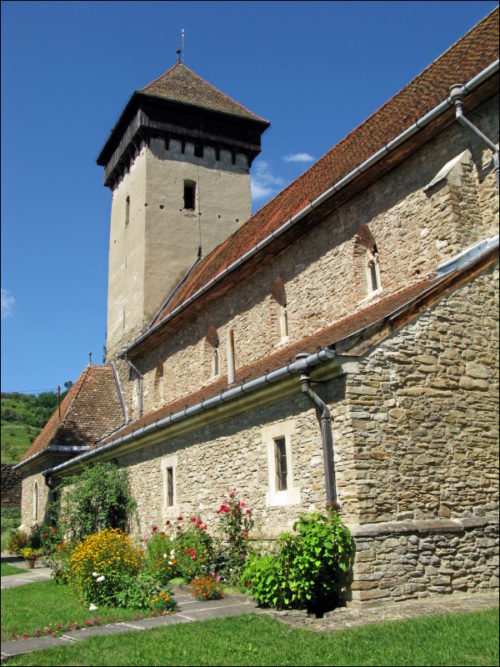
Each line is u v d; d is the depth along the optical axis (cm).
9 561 2138
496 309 1053
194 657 657
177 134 2738
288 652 660
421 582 879
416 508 914
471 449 975
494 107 1108
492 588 928
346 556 868
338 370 927
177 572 1218
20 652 716
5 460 5591
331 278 1402
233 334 1750
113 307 2816
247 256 1569
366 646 662
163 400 2159
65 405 2564
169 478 1492
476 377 1008
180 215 2677
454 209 1113
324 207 1385
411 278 1199
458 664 588
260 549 1097
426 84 1415
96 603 1036
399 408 941
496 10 1381
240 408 1196
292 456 1047
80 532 1789
